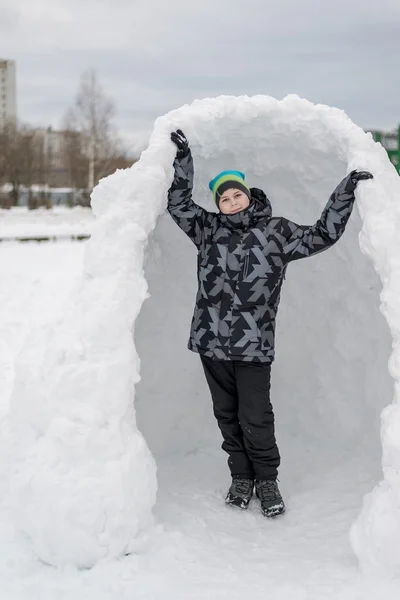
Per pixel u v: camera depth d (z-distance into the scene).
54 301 8.12
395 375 2.16
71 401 2.19
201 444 3.30
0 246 13.92
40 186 41.16
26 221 23.53
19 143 38.75
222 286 2.56
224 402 2.68
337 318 3.10
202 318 2.61
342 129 2.55
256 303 2.55
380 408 2.78
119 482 2.13
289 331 3.34
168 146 2.48
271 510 2.59
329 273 3.10
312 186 2.97
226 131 2.74
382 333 2.76
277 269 2.57
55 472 2.13
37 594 1.99
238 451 2.71
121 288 2.30
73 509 2.08
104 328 2.26
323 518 2.55
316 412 3.22
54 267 10.88
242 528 2.52
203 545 2.31
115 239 2.38
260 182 3.11
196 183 3.03
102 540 2.10
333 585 2.03
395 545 2.00
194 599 1.97
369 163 2.42
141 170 2.43
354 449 3.01
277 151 2.88
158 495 2.72
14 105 82.50
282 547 2.38
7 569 2.13
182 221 2.62
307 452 3.14
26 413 2.30
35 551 2.18
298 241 2.55
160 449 3.17
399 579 1.98
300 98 2.69
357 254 2.85
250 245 2.55
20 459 2.25
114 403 2.20
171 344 3.15
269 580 2.11
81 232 17.42
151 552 2.20
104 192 2.53
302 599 1.97
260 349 2.54
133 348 2.29
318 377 3.22
